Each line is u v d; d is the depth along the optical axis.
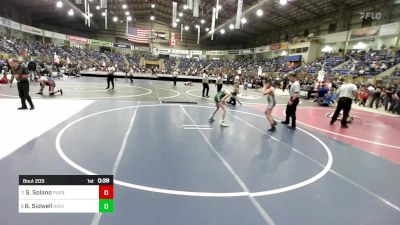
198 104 11.52
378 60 22.59
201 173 4.04
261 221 2.85
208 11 34.59
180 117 8.30
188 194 3.35
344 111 8.45
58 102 9.45
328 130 7.86
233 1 27.92
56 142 5.03
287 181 3.95
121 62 47.53
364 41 26.53
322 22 33.16
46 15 41.28
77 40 43.59
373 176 4.38
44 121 6.57
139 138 5.69
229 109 10.67
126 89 16.19
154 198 3.20
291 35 40.22
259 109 11.20
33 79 16.11
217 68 47.28
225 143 5.75
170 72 39.91
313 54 32.62
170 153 4.86
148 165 4.21
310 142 6.30
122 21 49.72
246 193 3.48
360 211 3.21
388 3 23.95
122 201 3.08
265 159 4.87
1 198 2.97
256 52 46.06
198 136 6.18
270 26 42.62
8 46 28.86
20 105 8.28
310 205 3.27
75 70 24.81
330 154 5.45
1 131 5.48
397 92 12.80
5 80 13.91
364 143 6.58
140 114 8.35
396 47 22.53
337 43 30.08
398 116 11.98
